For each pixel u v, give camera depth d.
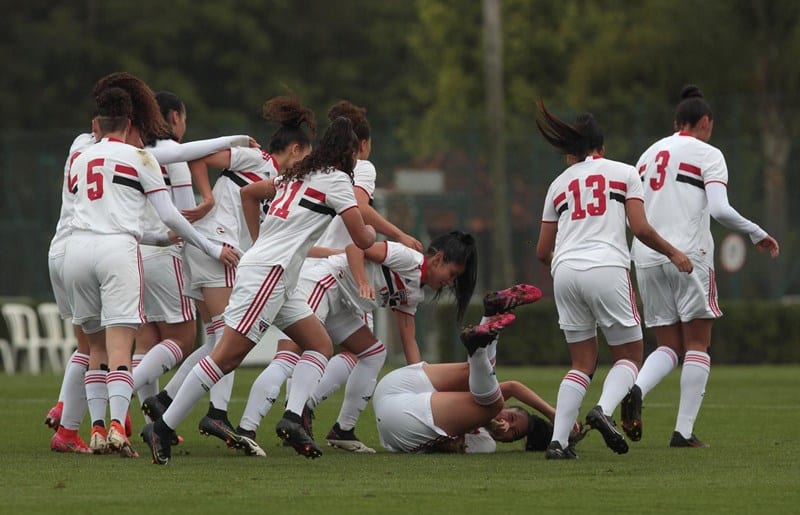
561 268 29.81
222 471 27.34
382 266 32.06
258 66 156.38
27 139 91.75
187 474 26.80
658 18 111.88
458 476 26.72
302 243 28.72
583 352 30.19
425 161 88.69
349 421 32.69
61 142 91.62
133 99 31.16
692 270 31.45
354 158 29.03
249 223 32.06
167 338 33.84
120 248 29.55
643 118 89.31
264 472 27.23
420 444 31.45
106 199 29.78
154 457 28.22
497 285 86.94
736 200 91.44
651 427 38.59
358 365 32.75
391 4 167.88
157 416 32.56
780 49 104.06
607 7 135.88
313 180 28.67
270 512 22.09
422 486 25.20
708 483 25.62
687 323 33.41
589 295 29.48
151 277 33.34
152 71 151.25
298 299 29.67
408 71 165.25
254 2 159.12
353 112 33.12
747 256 91.06
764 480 26.06
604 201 29.77
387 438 31.91
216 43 156.00
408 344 33.06
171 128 33.91
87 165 29.98
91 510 22.22
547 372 72.12
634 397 29.69
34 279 91.50
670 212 33.22
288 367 32.22
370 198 33.03
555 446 29.88
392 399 31.78
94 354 30.73
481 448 31.97
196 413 42.97
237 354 28.44
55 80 147.62
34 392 53.59
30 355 79.00
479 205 88.69
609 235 29.72
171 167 33.16
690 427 33.06
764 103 94.25
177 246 33.72
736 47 106.00
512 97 131.75
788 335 84.06
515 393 32.72
